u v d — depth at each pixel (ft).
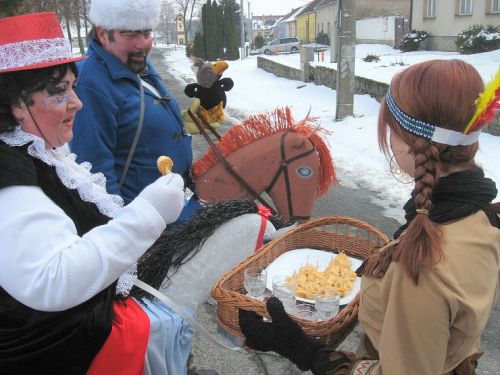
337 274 7.01
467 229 4.15
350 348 10.48
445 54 65.05
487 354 10.37
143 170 8.57
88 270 4.37
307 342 5.16
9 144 4.64
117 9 7.82
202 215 7.03
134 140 8.43
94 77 8.09
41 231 4.31
